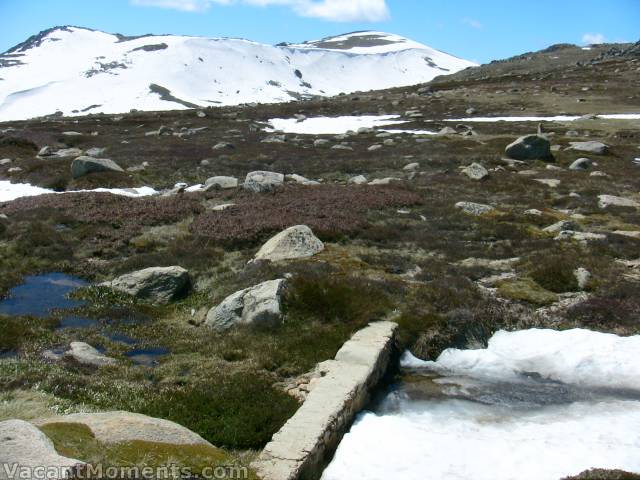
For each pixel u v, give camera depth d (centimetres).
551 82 10462
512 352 1552
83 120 8750
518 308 1761
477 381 1397
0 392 1130
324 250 2169
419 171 4231
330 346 1446
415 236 2439
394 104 9412
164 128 6906
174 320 1714
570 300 1819
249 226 2461
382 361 1392
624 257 2208
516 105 8438
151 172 4238
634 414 1198
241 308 1627
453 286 1845
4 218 2688
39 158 4703
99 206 2961
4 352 1412
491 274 2034
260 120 8319
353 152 5125
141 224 2666
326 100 11425
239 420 1090
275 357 1401
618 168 4291
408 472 967
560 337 1585
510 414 1219
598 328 1658
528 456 1002
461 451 1030
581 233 2466
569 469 951
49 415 1029
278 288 1631
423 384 1378
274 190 3284
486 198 3284
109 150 5184
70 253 2298
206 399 1173
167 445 856
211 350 1460
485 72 17562
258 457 936
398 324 1584
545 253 2188
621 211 2988
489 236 2484
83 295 1855
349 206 2884
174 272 1891
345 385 1198
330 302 1627
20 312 1719
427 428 1136
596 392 1329
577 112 7512
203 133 6794
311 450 959
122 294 1862
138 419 911
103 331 1603
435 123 7156
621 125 6319
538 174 4066
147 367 1370
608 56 15325
